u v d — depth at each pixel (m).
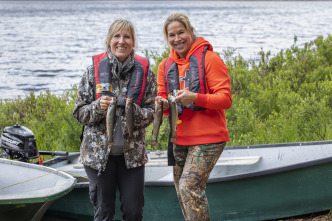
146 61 3.55
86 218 5.06
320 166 4.59
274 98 9.11
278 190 4.64
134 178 3.44
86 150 3.43
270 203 4.66
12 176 4.55
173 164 3.74
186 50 3.63
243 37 41.06
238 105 8.25
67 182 4.06
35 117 9.46
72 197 5.00
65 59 29.58
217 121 3.52
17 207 3.76
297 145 5.66
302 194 4.66
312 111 7.43
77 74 22.91
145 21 75.31
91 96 3.46
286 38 39.22
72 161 6.07
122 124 3.36
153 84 3.61
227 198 4.63
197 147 3.50
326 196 4.67
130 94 3.42
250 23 67.00
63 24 71.19
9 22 76.44
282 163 5.67
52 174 4.37
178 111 3.54
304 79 10.36
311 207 4.68
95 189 3.42
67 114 7.84
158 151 6.01
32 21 79.94
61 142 7.80
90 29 59.25
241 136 7.09
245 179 4.59
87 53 33.03
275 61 11.40
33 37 46.94
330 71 10.06
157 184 4.61
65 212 5.14
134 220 3.46
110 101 3.21
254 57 23.81
